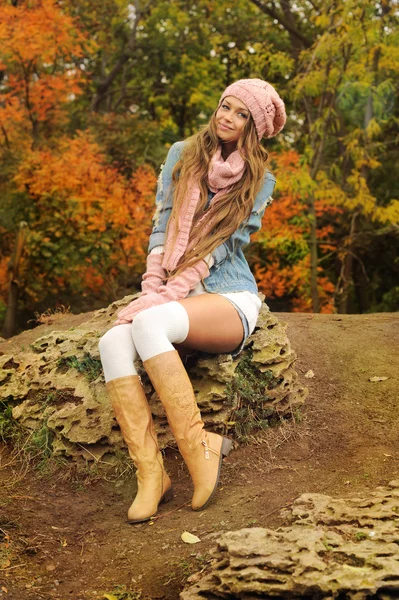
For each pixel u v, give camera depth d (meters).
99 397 3.36
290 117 12.81
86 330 4.02
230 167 3.15
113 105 17.84
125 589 2.38
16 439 3.48
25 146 12.03
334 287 12.80
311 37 15.77
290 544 2.21
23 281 11.80
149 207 11.36
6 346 4.70
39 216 11.84
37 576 2.48
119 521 2.84
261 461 3.19
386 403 3.62
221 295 3.09
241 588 2.08
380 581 2.00
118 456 3.21
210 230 3.14
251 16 16.56
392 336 4.45
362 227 13.03
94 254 11.66
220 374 3.27
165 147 14.06
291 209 10.83
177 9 16.88
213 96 16.64
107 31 16.53
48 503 2.98
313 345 4.29
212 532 2.61
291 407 3.49
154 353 2.79
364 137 10.88
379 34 9.48
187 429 2.80
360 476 2.91
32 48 11.12
